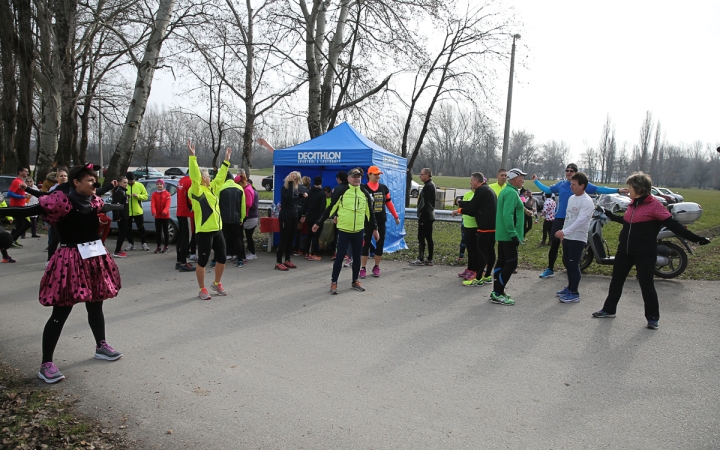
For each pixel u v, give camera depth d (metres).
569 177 7.93
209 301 6.61
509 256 6.37
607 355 4.62
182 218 8.62
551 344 4.93
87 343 4.90
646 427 3.30
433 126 22.31
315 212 9.84
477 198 7.50
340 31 16.38
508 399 3.72
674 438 3.16
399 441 3.12
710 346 4.83
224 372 4.21
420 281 7.95
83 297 3.96
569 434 3.21
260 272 8.62
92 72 23.22
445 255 10.55
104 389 3.86
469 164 79.50
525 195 15.52
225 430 3.26
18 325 5.46
